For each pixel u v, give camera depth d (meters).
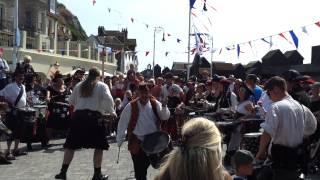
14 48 26.30
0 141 14.07
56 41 38.72
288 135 5.64
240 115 9.64
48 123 13.28
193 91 15.41
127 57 54.75
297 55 44.66
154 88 14.21
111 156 11.86
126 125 7.77
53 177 9.43
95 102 8.35
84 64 41.53
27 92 13.62
